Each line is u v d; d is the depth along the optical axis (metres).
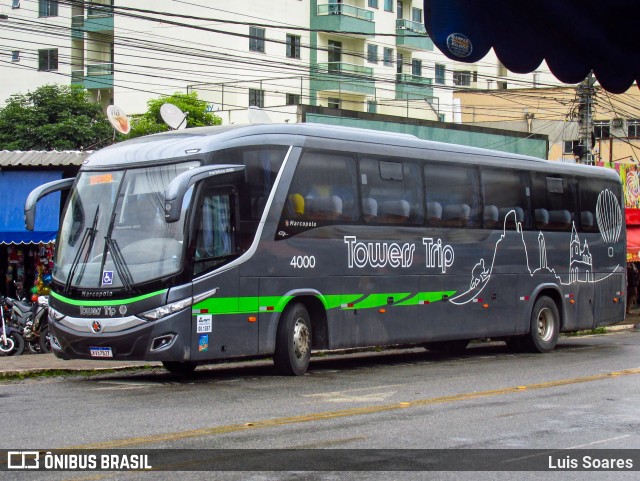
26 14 60.41
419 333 17.64
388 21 59.66
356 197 16.42
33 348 19.03
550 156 52.38
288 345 15.11
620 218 23.66
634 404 12.05
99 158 15.00
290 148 15.30
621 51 4.27
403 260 17.31
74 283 14.09
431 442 9.17
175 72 54.62
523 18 4.03
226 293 14.08
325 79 50.66
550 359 19.14
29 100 51.44
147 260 13.67
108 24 57.00
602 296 22.81
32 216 14.82
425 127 36.75
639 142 51.69
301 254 15.30
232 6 52.59
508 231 20.00
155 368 16.83
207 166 13.85
